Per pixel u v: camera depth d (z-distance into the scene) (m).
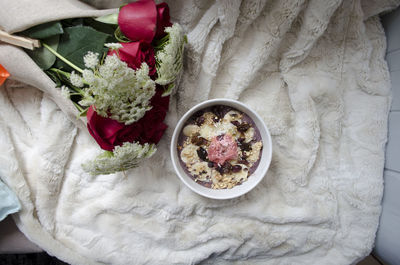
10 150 0.46
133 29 0.36
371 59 0.49
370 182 0.49
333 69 0.49
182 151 0.44
